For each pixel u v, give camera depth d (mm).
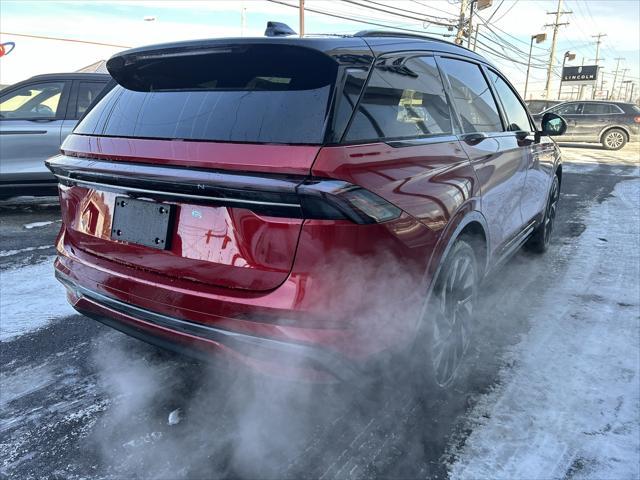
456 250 2619
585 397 2691
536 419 2521
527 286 4277
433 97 2693
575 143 19641
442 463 2250
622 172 11445
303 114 2000
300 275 1905
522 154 3738
